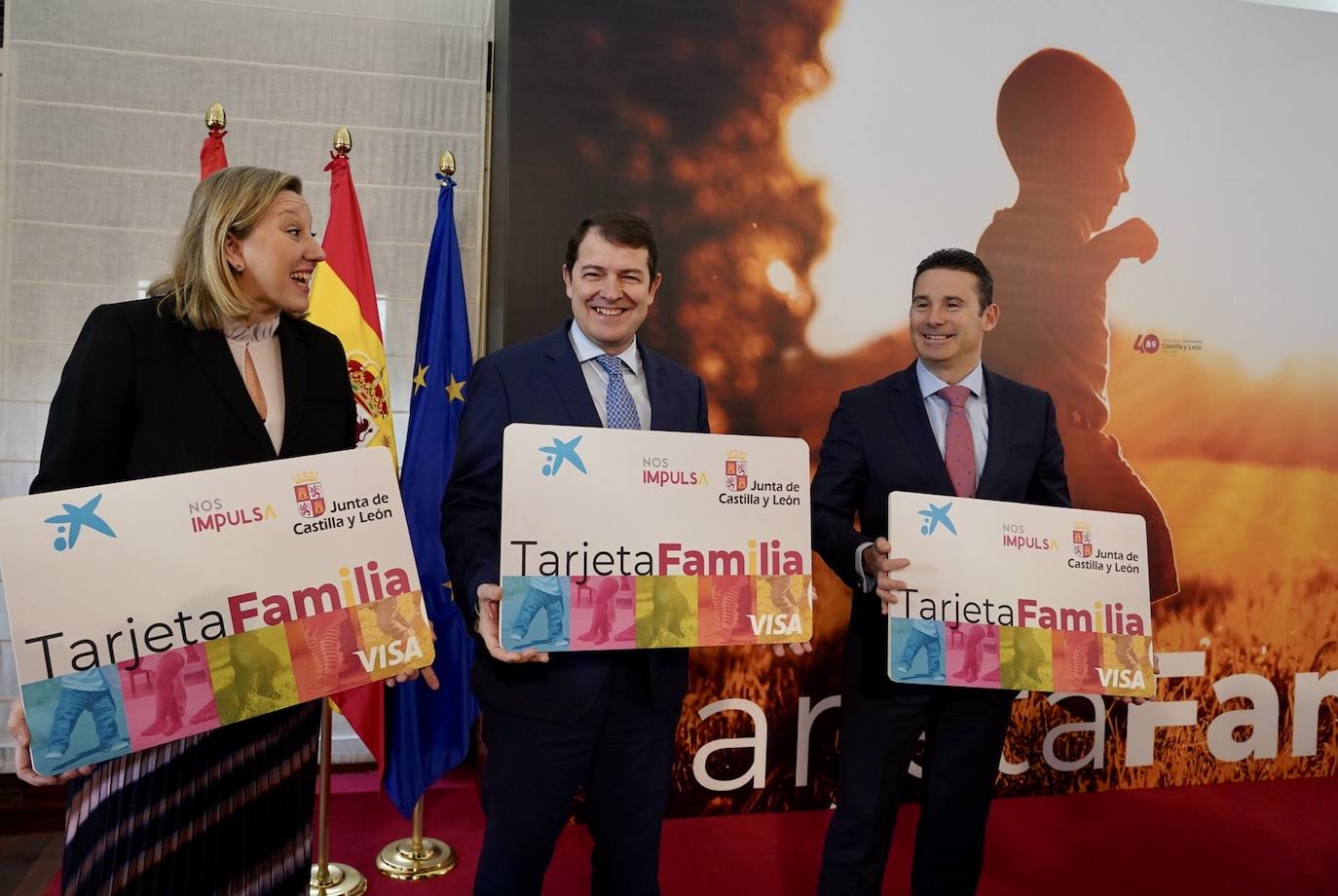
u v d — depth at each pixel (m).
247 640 1.33
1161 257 3.01
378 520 1.43
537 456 1.55
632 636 1.56
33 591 1.21
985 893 2.31
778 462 1.67
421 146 3.15
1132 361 2.99
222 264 1.41
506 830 1.59
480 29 3.19
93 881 1.31
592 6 2.64
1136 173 2.99
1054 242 2.94
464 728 2.41
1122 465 2.98
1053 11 2.93
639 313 1.71
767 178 2.76
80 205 2.92
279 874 1.48
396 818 2.74
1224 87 3.04
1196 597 3.04
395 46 3.13
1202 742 3.06
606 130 2.65
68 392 1.34
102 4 2.94
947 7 2.87
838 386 2.81
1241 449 3.06
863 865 1.91
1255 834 2.70
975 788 1.91
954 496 1.99
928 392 2.09
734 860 2.49
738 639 1.62
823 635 2.83
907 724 1.90
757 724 2.79
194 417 1.40
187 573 1.30
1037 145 2.93
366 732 2.38
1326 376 3.12
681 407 1.77
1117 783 3.02
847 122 2.81
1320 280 3.11
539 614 1.52
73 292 2.92
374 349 2.47
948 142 2.87
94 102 2.93
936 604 1.80
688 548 1.61
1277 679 3.10
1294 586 3.11
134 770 1.33
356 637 1.40
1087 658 1.85
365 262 2.51
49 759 1.21
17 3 2.88
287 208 1.46
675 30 2.69
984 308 2.07
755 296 2.75
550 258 2.62
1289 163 3.09
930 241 2.86
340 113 3.09
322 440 1.55
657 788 1.64
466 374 2.55
